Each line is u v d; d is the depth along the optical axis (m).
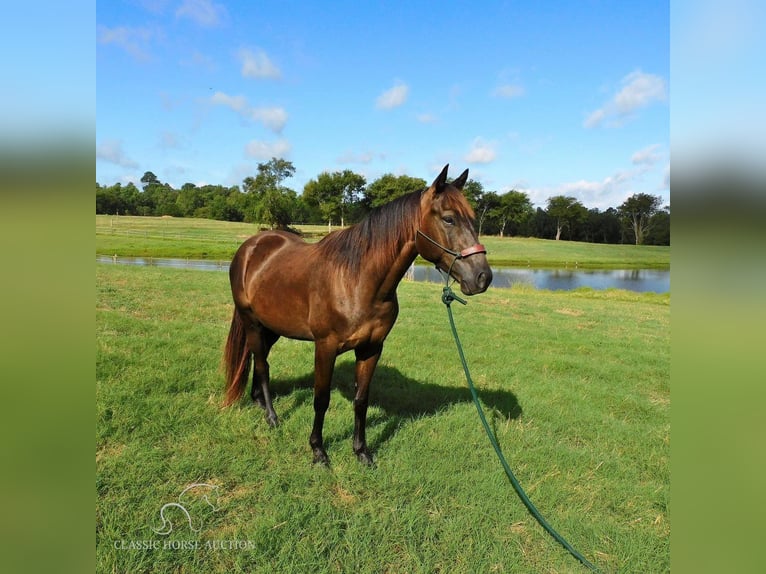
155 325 6.69
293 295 3.49
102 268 14.26
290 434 3.78
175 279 12.76
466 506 2.97
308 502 2.90
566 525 2.87
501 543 2.66
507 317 10.89
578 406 4.97
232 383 4.15
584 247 60.72
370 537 2.61
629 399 5.33
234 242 39.69
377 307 3.15
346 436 3.82
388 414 4.36
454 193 2.95
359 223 3.24
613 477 3.49
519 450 3.72
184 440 3.50
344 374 5.41
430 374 5.72
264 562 2.41
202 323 7.40
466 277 2.86
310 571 2.38
